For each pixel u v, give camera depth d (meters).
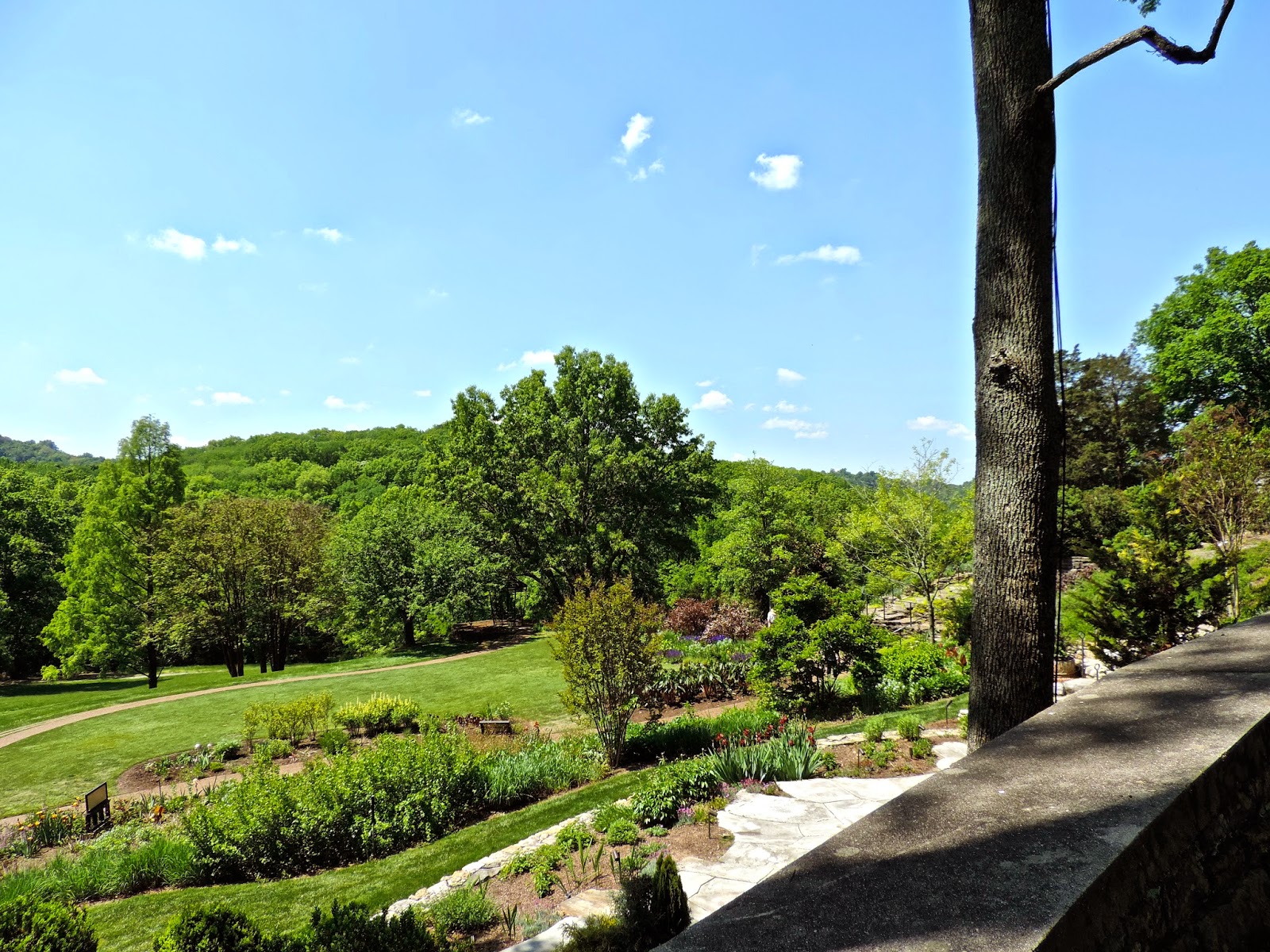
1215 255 30.84
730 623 25.91
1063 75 3.97
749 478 34.03
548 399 35.59
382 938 4.98
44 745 18.48
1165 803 1.63
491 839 9.16
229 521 33.50
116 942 7.21
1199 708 2.22
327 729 17.86
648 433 35.81
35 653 40.84
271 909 7.59
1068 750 1.98
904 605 28.70
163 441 37.16
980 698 4.45
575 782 11.95
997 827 1.58
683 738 12.73
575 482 33.31
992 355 4.39
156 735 18.91
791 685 13.92
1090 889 1.31
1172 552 10.11
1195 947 1.63
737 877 5.82
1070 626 11.62
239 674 33.16
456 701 21.44
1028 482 4.27
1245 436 12.45
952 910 1.27
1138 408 31.44
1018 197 4.29
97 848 10.37
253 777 10.50
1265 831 2.07
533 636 40.12
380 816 9.98
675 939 1.28
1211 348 29.70
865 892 1.36
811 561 21.55
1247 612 10.38
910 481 22.31
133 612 33.25
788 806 7.46
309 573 35.22
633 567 33.56
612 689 12.53
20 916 5.34
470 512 34.81
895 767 8.64
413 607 38.38
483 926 6.08
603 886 6.44
